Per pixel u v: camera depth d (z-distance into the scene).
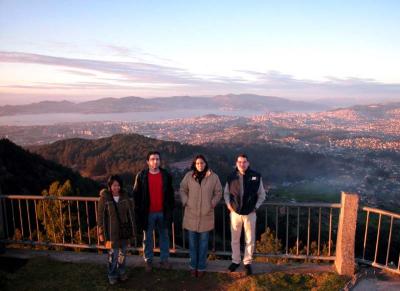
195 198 4.56
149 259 4.84
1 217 5.56
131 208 4.50
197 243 4.73
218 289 4.42
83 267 5.04
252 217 4.58
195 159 4.54
